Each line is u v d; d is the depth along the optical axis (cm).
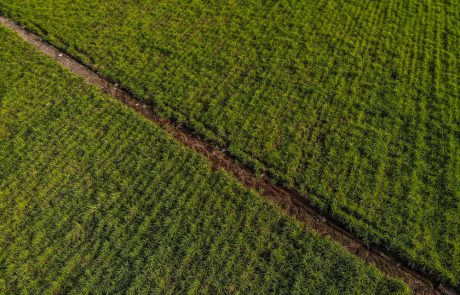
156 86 1750
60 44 1858
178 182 1506
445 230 1419
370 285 1327
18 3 1988
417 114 1694
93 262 1345
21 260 1341
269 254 1375
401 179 1528
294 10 2034
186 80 1770
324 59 1852
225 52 1866
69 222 1415
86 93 1722
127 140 1599
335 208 1459
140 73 1784
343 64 1838
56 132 1609
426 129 1653
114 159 1553
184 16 1983
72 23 1928
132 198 1468
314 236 1409
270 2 2064
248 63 1831
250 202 1471
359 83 1784
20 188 1479
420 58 1869
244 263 1356
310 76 1802
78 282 1309
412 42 1925
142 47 1867
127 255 1359
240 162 1575
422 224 1432
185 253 1366
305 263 1353
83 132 1614
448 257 1368
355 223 1430
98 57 1831
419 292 1326
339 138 1623
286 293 1306
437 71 1817
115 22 1939
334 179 1526
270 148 1596
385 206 1470
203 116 1672
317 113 1695
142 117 1664
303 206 1487
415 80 1794
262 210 1458
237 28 1956
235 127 1644
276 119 1673
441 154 1585
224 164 1573
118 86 1764
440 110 1703
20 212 1428
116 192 1477
